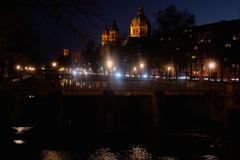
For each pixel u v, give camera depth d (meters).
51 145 43.12
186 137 50.91
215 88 63.12
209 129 56.25
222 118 60.00
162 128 55.94
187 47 107.31
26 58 78.69
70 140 46.94
